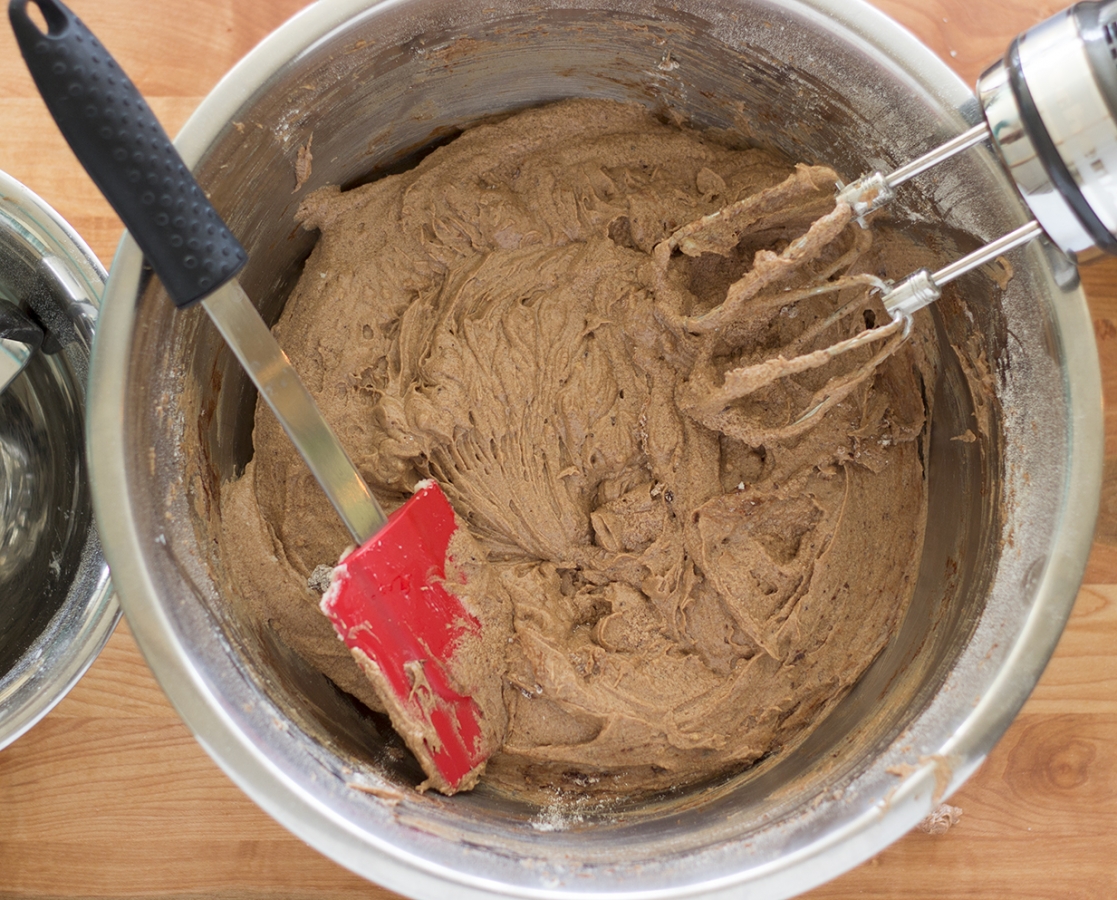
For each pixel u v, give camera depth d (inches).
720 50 17.9
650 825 17.7
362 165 19.0
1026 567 16.9
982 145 16.7
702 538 18.9
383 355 19.0
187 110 20.2
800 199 18.7
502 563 19.0
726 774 18.7
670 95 19.0
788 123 18.6
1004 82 15.2
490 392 19.0
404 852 15.9
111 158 15.2
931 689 17.2
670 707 18.5
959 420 18.7
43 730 19.8
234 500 18.5
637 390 19.2
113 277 16.4
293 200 18.5
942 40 20.1
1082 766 19.7
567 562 19.1
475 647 18.2
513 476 19.0
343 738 17.9
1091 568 20.0
